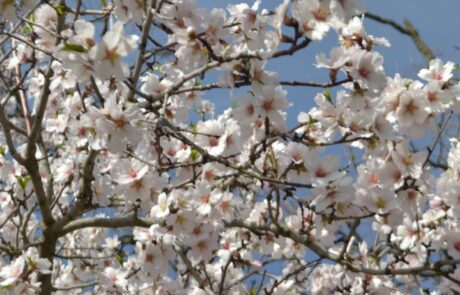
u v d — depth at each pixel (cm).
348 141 354
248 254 504
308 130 395
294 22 293
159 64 437
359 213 390
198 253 412
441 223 439
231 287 535
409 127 379
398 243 511
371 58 329
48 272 405
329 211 384
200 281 432
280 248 480
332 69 323
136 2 362
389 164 381
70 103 477
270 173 399
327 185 354
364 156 393
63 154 516
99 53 284
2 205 520
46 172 504
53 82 420
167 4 361
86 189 428
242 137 365
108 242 582
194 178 399
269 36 302
